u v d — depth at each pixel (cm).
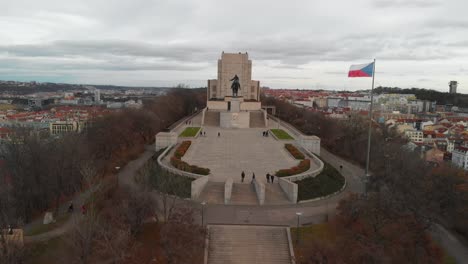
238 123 12100
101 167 7444
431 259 4484
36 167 6319
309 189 5888
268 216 4997
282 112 17275
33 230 4816
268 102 19050
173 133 9088
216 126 12475
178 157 7331
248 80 16712
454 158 13600
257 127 12362
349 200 4984
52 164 6450
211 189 5781
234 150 8344
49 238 4519
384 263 4012
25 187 6131
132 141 10025
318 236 4491
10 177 6188
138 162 8200
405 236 4566
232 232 4547
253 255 4231
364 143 10269
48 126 15912
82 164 6612
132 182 6525
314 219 4938
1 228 4116
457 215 5569
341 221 4781
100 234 4041
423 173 7050
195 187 5428
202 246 4116
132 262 4012
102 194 5525
